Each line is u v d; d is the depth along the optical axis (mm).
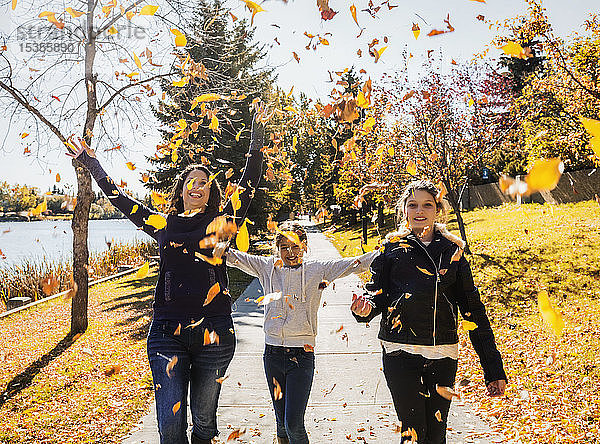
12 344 7680
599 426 4117
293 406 3199
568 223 14727
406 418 2906
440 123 15477
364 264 3424
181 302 2764
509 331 7480
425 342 2881
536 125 14281
